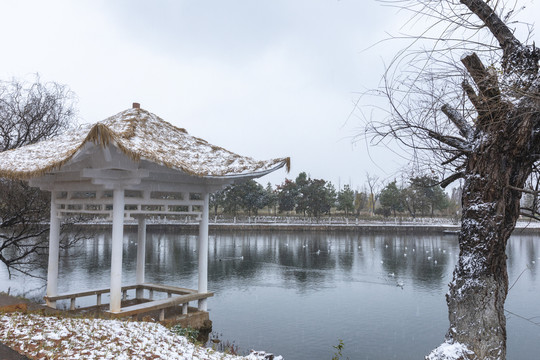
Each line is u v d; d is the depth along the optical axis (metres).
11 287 19.61
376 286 22.69
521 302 19.28
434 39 3.77
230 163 10.26
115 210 8.91
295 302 18.83
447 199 69.56
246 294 20.45
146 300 11.78
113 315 8.73
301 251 37.88
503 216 4.25
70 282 21.16
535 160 4.33
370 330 14.66
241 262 31.11
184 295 10.42
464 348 4.09
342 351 12.36
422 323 15.65
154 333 8.12
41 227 15.59
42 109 15.58
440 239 50.41
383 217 71.00
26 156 9.55
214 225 55.62
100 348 6.11
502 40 3.98
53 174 10.29
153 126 10.57
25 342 5.79
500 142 4.16
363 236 53.19
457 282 4.38
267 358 8.12
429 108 4.17
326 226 57.53
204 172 9.09
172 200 10.05
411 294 20.73
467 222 4.41
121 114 10.84
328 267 29.14
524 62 3.85
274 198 68.38
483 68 3.91
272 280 24.28
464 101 3.97
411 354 12.34
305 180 67.88
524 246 43.16
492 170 4.23
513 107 3.87
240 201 64.44
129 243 39.75
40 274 23.03
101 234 46.38
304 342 13.12
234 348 11.62
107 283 20.95
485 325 4.11
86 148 7.90
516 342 13.95
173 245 39.16
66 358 5.43
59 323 7.07
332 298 19.72
